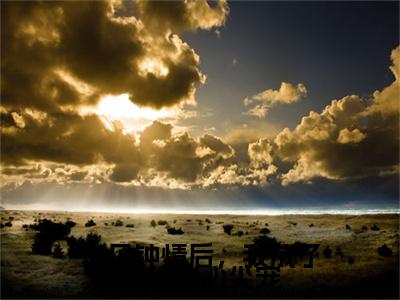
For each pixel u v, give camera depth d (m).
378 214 49.72
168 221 48.06
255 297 14.09
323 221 45.34
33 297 14.21
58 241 27.67
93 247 19.88
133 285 15.30
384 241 25.41
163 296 14.38
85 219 51.75
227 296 14.31
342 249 23.22
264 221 48.44
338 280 15.87
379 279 15.77
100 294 14.70
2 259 19.55
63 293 14.75
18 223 40.19
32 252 22.16
